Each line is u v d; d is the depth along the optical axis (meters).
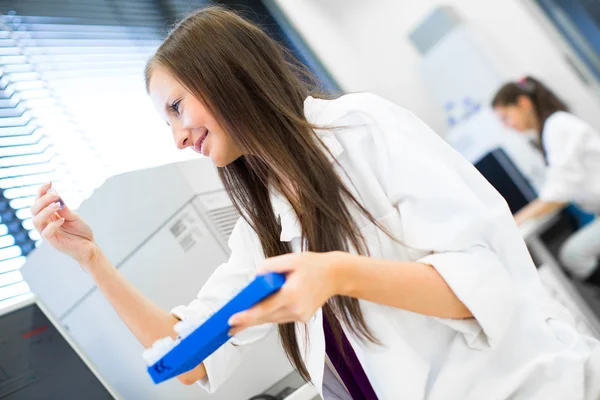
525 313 0.84
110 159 1.89
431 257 0.76
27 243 1.57
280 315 0.56
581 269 2.48
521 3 2.82
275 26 2.98
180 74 0.81
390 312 0.83
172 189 1.25
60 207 0.97
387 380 0.81
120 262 1.30
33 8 1.94
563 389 0.77
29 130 1.69
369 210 0.85
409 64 3.10
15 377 0.98
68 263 1.28
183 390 1.20
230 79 0.80
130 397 1.26
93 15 2.18
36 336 1.04
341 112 0.87
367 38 3.20
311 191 0.79
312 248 0.82
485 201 0.89
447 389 0.80
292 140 0.82
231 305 0.55
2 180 1.57
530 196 2.64
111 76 2.12
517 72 2.86
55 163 1.71
